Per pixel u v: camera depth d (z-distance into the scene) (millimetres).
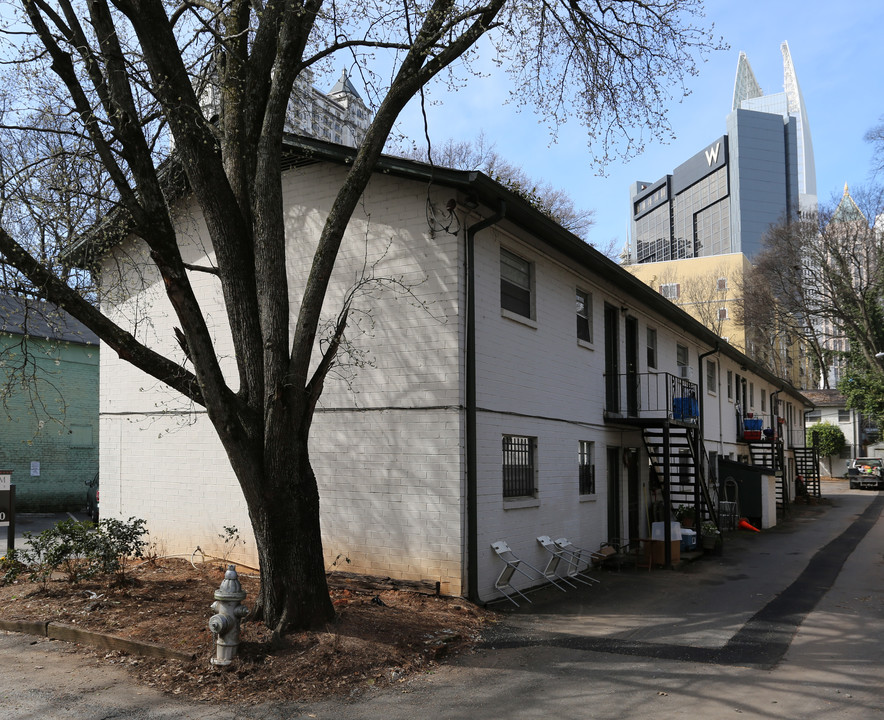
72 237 8266
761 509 22562
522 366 11344
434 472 9727
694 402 17047
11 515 11375
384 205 10453
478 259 10297
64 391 24531
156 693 6113
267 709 5773
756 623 8938
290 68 7398
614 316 15680
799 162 160500
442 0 7758
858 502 35344
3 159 7871
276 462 7145
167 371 7211
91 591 9227
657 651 7582
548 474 11977
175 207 12203
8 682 6371
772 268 42312
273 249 7246
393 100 7582
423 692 6227
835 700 6051
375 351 10305
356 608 8273
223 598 6438
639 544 15398
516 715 5699
